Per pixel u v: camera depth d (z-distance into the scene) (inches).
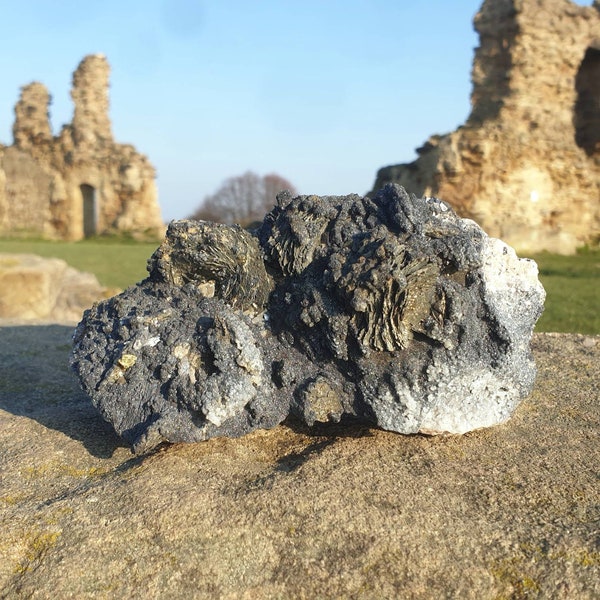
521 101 784.9
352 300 103.7
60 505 95.9
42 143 1325.0
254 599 81.7
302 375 110.3
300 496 95.9
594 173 816.9
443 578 82.8
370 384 107.3
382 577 83.2
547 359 169.8
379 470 103.3
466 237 109.0
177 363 107.1
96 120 1310.3
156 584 82.8
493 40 807.1
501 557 85.2
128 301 118.3
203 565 85.1
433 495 97.0
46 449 115.5
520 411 130.1
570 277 571.8
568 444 114.7
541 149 783.1
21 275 322.3
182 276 120.6
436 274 105.3
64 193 1304.1
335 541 88.1
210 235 117.5
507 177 773.3
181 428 104.1
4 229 1326.3
